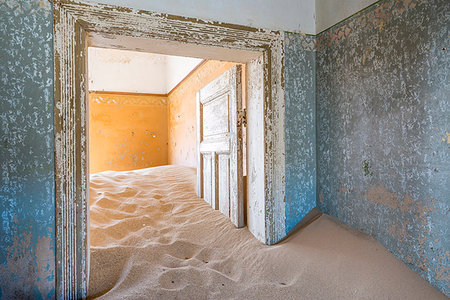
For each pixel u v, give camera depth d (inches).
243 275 70.8
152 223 103.0
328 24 84.4
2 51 57.6
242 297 62.5
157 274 69.8
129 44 76.1
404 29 62.3
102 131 261.6
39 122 59.6
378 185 68.9
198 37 74.2
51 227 60.2
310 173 88.9
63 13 61.2
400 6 63.1
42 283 59.6
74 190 61.9
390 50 65.6
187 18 72.3
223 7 77.3
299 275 67.7
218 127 111.0
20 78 58.6
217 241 90.1
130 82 270.7
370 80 70.7
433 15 56.5
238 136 95.7
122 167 266.8
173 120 260.7
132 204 117.8
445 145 54.5
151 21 68.9
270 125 82.8
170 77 267.3
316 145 89.5
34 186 59.3
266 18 82.5
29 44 59.1
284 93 84.6
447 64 54.1
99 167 260.7
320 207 88.0
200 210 114.7
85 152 63.7
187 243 87.0
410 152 61.3
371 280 60.8
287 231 85.6
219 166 112.2
